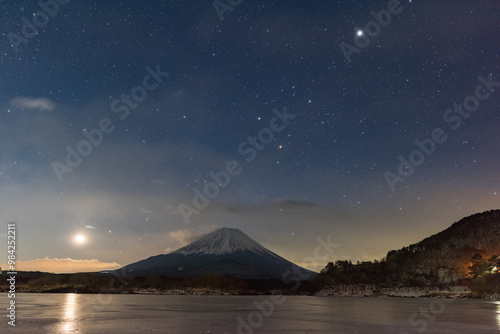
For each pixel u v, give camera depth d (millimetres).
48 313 64750
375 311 75938
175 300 129500
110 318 56812
